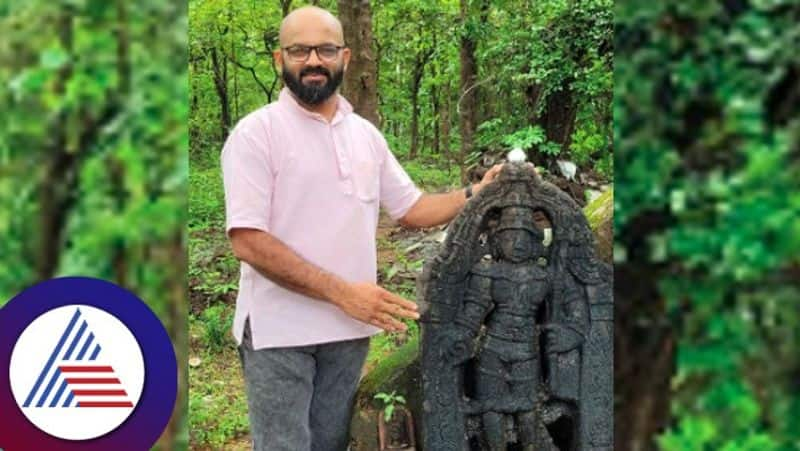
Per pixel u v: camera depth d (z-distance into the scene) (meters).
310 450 2.24
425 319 2.17
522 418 2.21
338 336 2.13
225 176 2.05
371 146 2.19
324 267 2.07
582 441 2.21
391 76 14.90
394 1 9.41
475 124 7.15
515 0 5.53
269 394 2.12
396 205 2.33
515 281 2.17
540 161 5.08
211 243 5.64
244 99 15.27
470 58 6.76
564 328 2.20
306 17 2.01
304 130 2.04
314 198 2.05
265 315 2.10
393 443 2.33
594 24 4.81
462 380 2.23
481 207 2.18
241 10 11.30
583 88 4.77
